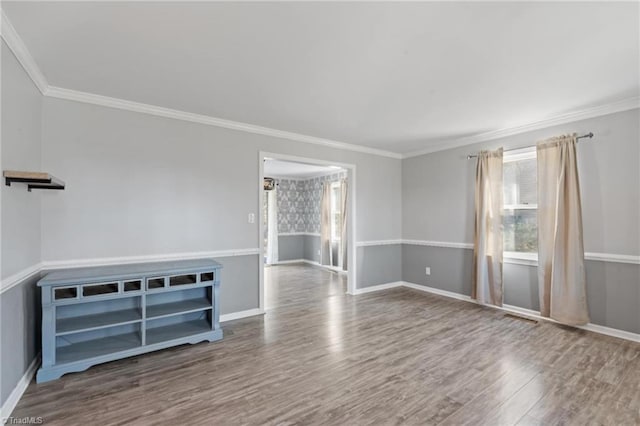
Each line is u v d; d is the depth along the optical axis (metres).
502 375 2.46
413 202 5.48
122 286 2.67
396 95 3.02
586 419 1.93
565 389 2.26
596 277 3.36
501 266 4.13
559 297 3.50
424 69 2.49
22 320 2.23
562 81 2.70
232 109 3.40
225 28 1.94
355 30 1.96
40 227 2.70
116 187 3.12
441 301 4.62
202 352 2.88
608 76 2.60
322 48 2.18
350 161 5.02
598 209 3.35
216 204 3.73
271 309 4.25
